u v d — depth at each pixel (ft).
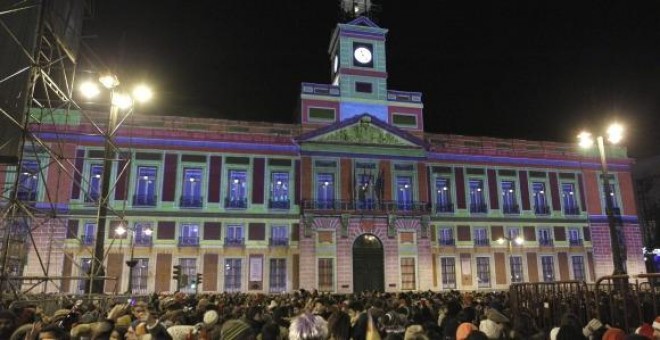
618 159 157.79
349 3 156.35
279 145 133.39
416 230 134.21
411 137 137.80
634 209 155.33
